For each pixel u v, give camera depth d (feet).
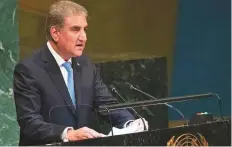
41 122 23.97
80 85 26.78
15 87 25.93
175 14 52.34
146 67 45.03
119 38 49.60
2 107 43.50
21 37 44.86
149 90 44.96
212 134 21.79
